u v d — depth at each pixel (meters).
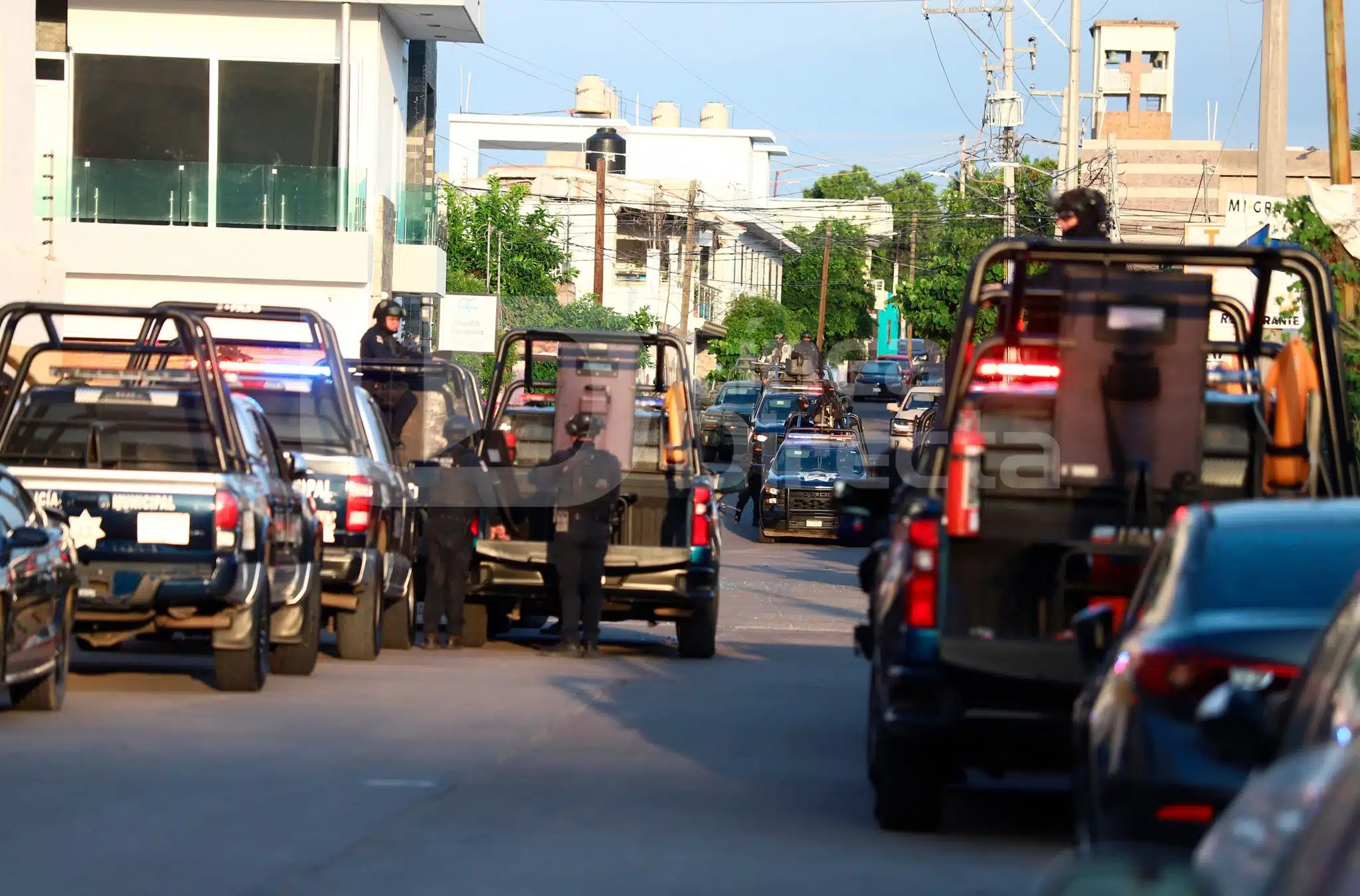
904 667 27.78
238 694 44.47
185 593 42.34
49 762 33.16
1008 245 29.20
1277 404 30.50
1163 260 29.56
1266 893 8.99
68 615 40.66
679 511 60.38
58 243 116.94
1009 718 27.55
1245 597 21.83
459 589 59.00
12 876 24.08
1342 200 68.19
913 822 29.61
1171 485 29.28
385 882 24.34
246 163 122.00
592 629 57.59
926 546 28.00
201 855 25.72
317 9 121.88
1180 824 19.67
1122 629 23.92
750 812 31.05
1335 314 29.67
